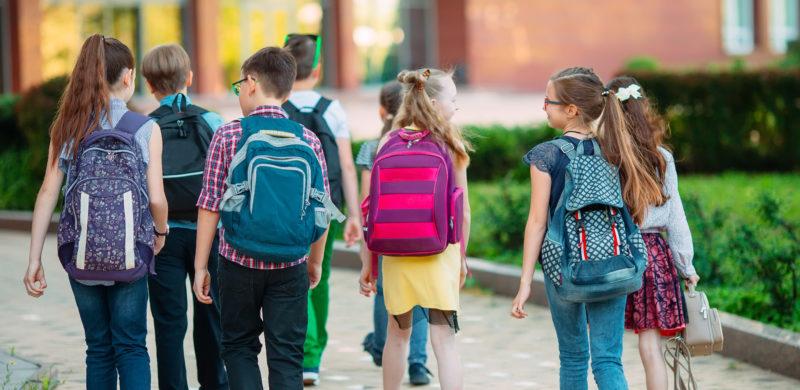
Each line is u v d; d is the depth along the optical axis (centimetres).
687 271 640
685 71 2091
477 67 3834
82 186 579
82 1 3259
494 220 1327
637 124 625
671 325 635
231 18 3531
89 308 605
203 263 610
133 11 3344
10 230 1714
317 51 789
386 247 622
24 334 973
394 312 646
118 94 609
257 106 609
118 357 601
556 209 600
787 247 1016
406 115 643
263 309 616
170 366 670
